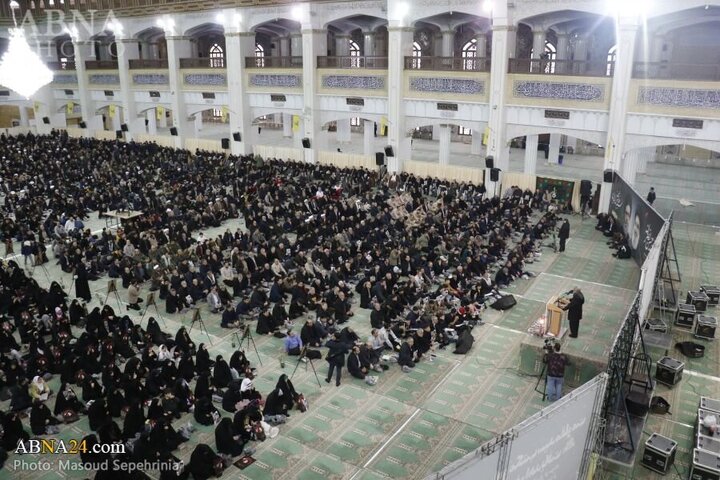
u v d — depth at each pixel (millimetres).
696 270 16156
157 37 36094
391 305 13078
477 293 13945
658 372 10711
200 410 9539
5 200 22375
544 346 10648
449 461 8641
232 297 14695
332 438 9180
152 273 15516
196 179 24859
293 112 28234
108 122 40906
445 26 30781
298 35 33875
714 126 18125
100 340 11711
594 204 21391
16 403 9867
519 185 22734
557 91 20844
